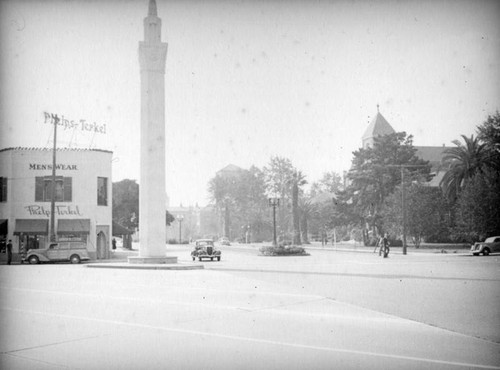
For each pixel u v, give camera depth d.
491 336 9.32
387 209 64.19
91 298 14.67
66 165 42.41
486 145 59.62
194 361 7.50
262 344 8.62
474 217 53.28
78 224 42.16
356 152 77.31
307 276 23.11
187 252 58.16
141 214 32.25
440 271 25.45
